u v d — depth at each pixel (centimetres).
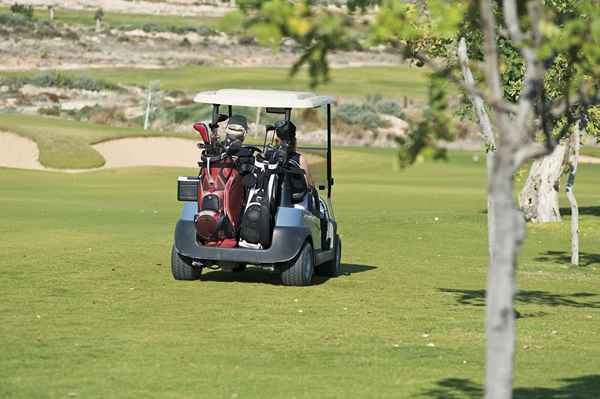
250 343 2911
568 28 1555
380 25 1514
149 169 12812
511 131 1578
